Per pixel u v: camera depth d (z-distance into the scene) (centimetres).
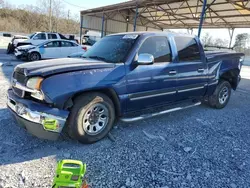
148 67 362
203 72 461
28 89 290
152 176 259
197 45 455
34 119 277
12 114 314
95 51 401
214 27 2277
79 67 305
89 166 270
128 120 358
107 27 2406
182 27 2584
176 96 421
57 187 205
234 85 583
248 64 2314
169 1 1380
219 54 523
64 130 329
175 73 403
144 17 2386
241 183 256
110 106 336
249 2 1298
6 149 297
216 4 1505
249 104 636
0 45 2370
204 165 289
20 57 1337
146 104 378
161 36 391
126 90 341
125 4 1667
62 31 5278
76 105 304
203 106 566
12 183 231
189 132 392
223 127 429
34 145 313
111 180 247
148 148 324
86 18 2261
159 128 402
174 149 326
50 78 281
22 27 5031
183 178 259
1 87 606
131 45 359
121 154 303
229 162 300
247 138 384
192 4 1587
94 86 306
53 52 1406
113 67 327
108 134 351
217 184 252
